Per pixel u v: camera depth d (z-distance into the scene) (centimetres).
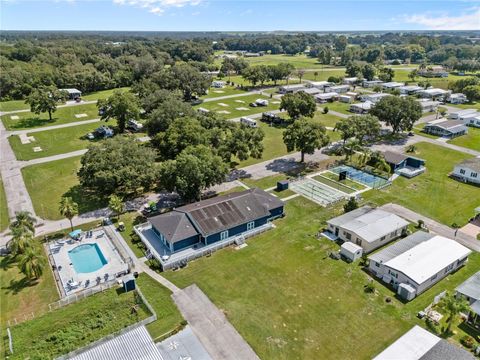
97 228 5356
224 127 7988
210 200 5550
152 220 5116
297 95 10619
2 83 13675
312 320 3703
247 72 16262
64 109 12225
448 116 11325
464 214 5791
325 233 5262
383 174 7262
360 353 3319
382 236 4862
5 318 3709
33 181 6875
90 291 4075
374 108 9525
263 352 3328
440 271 4228
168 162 5734
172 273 4428
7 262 4603
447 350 3108
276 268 4516
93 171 5594
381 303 3928
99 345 3266
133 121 10194
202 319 3709
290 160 8006
